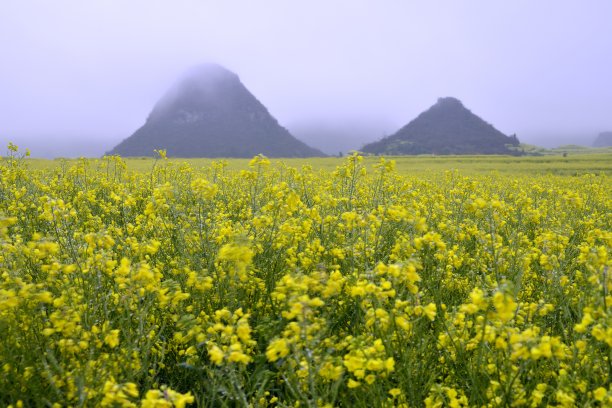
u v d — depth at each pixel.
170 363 3.47
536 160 62.69
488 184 15.55
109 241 3.58
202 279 3.40
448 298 4.31
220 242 4.39
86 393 2.48
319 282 2.94
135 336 3.21
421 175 24.80
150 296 3.19
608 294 3.03
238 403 2.72
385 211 4.97
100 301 3.34
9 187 7.89
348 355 2.49
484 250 4.95
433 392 2.80
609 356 2.59
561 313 3.95
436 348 3.31
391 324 2.80
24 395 2.68
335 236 5.38
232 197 10.11
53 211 4.33
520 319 3.32
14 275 3.17
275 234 4.81
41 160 37.38
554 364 3.05
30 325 3.01
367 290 2.78
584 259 3.64
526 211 7.12
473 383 2.72
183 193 6.95
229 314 2.92
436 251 4.51
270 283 4.20
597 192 11.16
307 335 2.54
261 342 3.55
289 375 2.84
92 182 10.64
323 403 2.67
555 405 2.72
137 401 2.67
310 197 7.64
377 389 2.63
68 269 3.28
